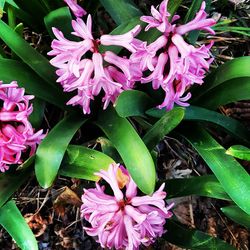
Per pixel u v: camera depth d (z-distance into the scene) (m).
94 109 0.35
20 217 0.32
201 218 0.39
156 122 0.33
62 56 0.30
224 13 0.46
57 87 0.34
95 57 0.30
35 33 0.41
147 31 0.33
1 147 0.31
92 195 0.30
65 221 0.38
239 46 0.44
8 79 0.32
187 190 0.33
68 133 0.33
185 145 0.40
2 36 0.32
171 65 0.30
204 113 0.35
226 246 0.33
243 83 0.35
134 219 0.29
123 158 0.31
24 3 0.37
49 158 0.32
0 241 0.37
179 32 0.30
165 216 0.31
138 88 0.36
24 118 0.31
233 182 0.31
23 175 0.34
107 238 0.30
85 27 0.30
